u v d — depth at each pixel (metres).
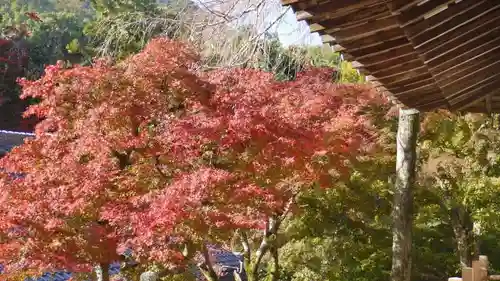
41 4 36.28
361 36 2.37
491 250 15.43
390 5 2.05
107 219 6.94
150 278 6.61
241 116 7.23
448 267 13.34
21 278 7.49
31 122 21.45
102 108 7.23
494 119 11.12
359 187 10.41
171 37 7.59
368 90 9.66
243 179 7.61
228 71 7.55
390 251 10.92
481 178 10.79
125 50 9.30
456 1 2.21
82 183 6.82
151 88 7.59
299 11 2.13
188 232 7.01
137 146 7.22
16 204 6.96
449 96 3.72
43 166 7.54
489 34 2.62
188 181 6.82
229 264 13.56
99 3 17.25
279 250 10.79
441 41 2.57
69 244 6.89
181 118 7.67
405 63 2.90
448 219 13.14
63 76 7.67
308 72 9.28
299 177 8.31
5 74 23.12
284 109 8.09
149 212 6.62
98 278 8.03
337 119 8.45
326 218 10.55
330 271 10.34
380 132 10.81
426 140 11.62
